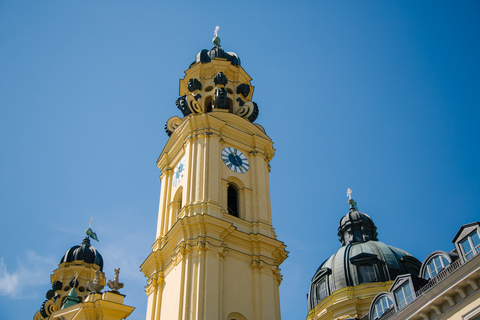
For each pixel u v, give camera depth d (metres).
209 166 59.75
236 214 59.75
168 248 56.66
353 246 82.00
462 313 37.34
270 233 58.25
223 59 73.06
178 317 49.78
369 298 72.31
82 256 78.75
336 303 73.06
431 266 46.12
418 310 39.94
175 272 53.72
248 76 74.62
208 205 56.41
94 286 48.78
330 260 81.75
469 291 37.41
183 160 63.16
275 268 55.94
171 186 64.19
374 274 75.94
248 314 52.19
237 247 55.69
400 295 44.84
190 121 63.59
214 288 51.00
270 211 60.56
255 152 64.50
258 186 61.56
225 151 62.62
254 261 55.16
